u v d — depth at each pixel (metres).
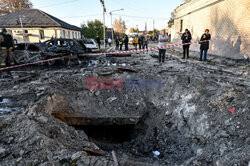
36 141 2.20
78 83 5.25
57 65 8.42
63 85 5.09
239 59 7.31
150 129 4.18
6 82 5.05
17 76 5.72
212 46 9.69
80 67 7.71
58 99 4.21
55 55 8.20
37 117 2.86
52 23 21.89
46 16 22.81
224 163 1.98
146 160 2.93
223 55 8.58
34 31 22.12
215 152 2.32
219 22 8.92
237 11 7.48
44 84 4.68
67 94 4.55
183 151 3.10
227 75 5.01
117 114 4.26
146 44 14.95
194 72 5.52
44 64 8.38
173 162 2.91
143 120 4.40
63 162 1.93
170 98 4.56
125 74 5.68
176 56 9.91
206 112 3.28
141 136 4.09
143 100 4.73
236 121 2.67
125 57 11.04
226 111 2.99
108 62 8.92
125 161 2.42
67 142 2.47
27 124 2.55
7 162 1.92
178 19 15.36
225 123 2.77
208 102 3.47
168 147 3.49
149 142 3.77
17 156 2.01
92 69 6.68
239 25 7.39
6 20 22.42
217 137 2.60
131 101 4.66
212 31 9.64
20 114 2.91
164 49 7.76
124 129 4.51
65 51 8.61
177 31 15.71
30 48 8.84
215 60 7.85
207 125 3.04
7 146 2.15
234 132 2.51
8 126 2.54
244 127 2.50
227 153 2.17
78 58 9.62
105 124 4.25
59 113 4.11
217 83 4.09
